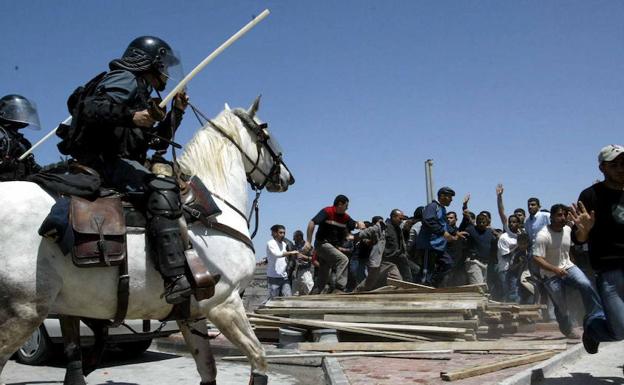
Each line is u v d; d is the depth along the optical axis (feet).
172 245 13.48
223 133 16.97
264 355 15.43
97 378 22.74
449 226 42.04
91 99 13.47
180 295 13.50
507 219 43.39
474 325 28.63
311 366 24.53
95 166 13.96
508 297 41.60
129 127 14.16
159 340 31.89
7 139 17.25
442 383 19.07
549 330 36.63
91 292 13.25
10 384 21.47
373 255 39.96
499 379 19.53
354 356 25.21
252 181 18.29
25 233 12.50
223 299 15.03
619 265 17.06
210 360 16.28
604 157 17.11
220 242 15.07
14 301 12.23
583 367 21.68
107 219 13.14
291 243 49.93
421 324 29.32
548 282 29.17
